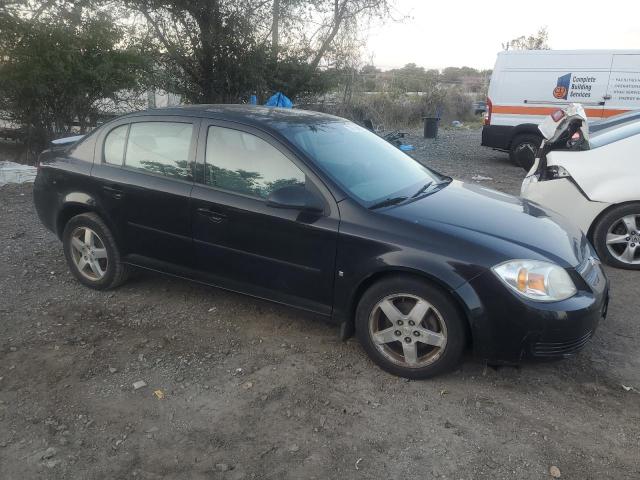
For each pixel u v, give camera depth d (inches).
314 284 139.3
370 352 135.8
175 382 130.6
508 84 460.4
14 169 336.5
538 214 151.3
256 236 143.9
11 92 390.0
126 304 171.0
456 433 113.6
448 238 126.0
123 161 168.1
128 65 426.6
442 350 127.0
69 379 131.0
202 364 138.4
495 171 445.7
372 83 890.1
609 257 208.5
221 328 157.0
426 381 131.7
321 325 159.3
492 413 120.2
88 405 121.3
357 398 125.1
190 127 157.4
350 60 668.1
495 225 135.1
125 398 124.1
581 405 123.6
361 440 111.2
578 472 103.0
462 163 490.9
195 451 107.6
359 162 153.9
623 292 186.5
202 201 150.4
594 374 136.1
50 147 193.9
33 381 129.8
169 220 157.6
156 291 180.7
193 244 155.5
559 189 213.2
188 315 164.6
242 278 150.6
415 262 124.6
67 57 383.2
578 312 121.8
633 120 232.1
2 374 132.3
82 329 154.9
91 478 100.4
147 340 149.6
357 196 137.7
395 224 130.2
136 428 114.1
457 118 1007.6
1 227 245.9
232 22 522.9
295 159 141.3
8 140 471.5
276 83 605.6
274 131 146.3
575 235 146.9
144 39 500.4
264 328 157.3
